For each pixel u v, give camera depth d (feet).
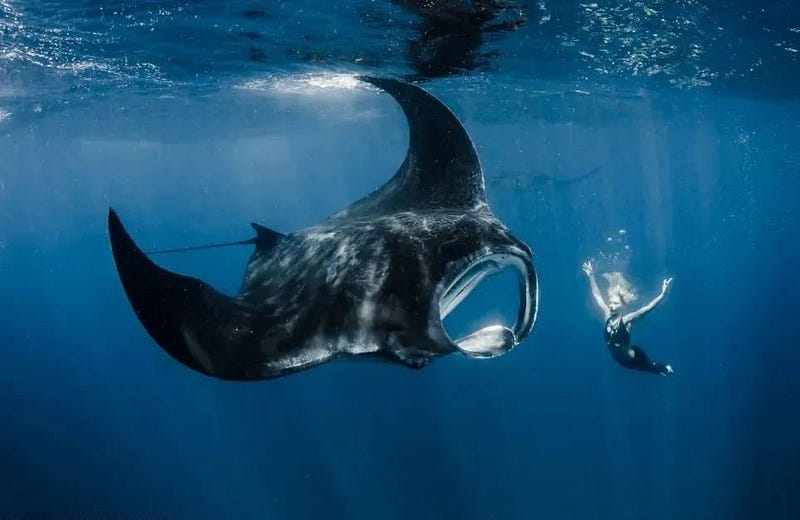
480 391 66.59
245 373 9.42
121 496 52.80
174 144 100.17
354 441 57.98
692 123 89.51
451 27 29.25
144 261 9.83
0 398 81.25
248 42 31.94
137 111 61.67
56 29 29.22
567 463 50.39
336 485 51.24
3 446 63.98
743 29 32.89
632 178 185.57
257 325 10.31
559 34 32.40
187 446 62.44
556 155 127.75
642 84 53.47
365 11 26.37
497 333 10.87
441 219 12.49
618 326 30.27
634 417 57.72
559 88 53.88
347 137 106.73
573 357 77.20
